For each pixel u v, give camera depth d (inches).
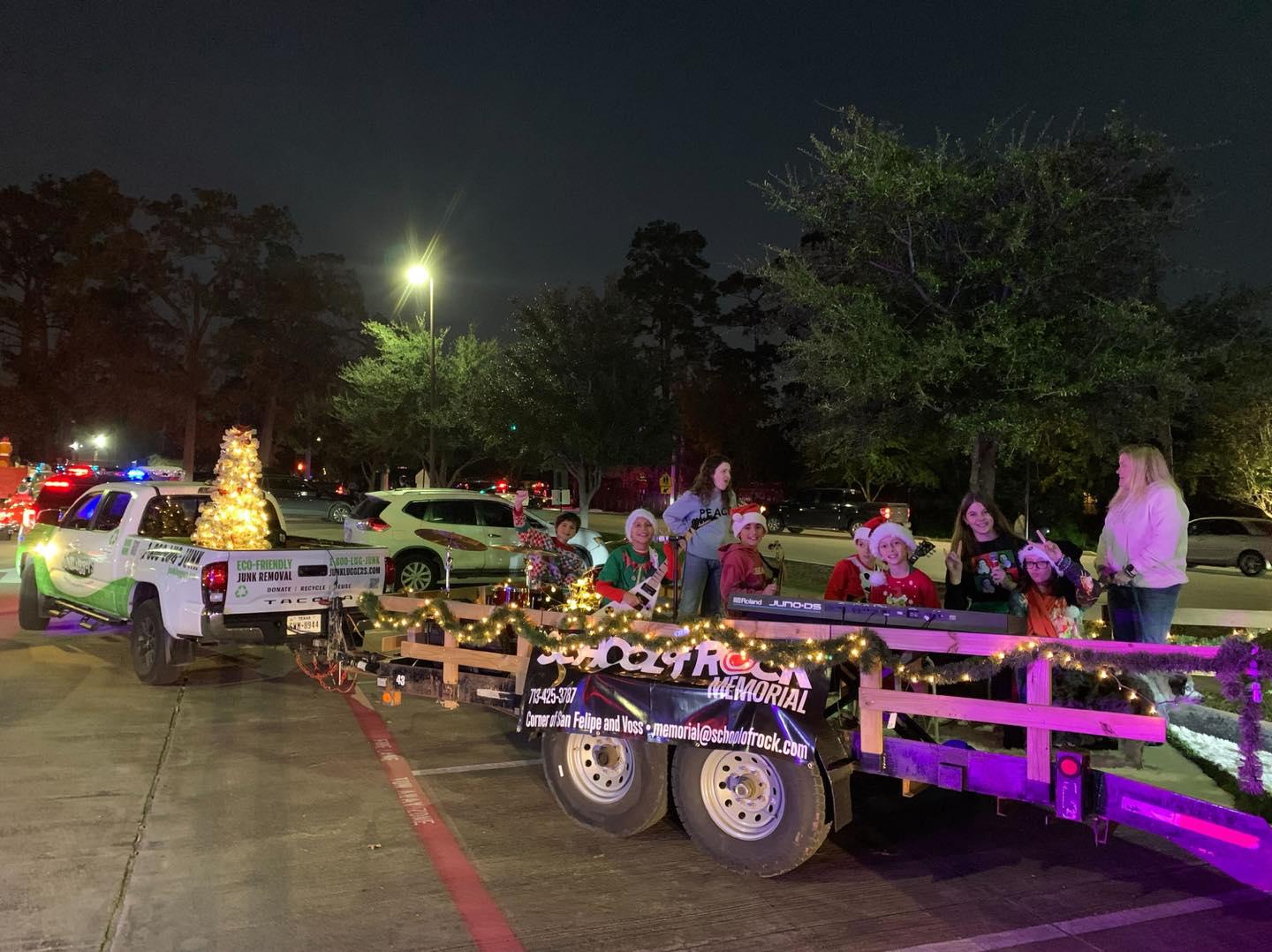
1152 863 193.3
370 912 165.9
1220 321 606.9
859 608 185.8
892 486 1478.8
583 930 160.7
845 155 413.1
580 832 207.2
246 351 2452.0
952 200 404.2
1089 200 396.2
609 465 841.5
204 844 195.0
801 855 175.6
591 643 204.4
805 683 176.2
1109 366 386.6
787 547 1057.5
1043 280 391.5
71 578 393.4
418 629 249.0
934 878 184.9
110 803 218.1
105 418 2476.6
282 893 173.0
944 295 430.9
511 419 817.5
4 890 171.9
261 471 348.8
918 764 172.7
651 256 2438.5
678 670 191.6
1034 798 161.6
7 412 2346.2
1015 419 395.5
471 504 609.6
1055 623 211.3
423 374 1250.6
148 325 2397.9
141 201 2372.0
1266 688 175.2
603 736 199.6
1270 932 161.8
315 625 319.6
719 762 187.8
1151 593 211.8
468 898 172.6
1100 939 158.9
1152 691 196.5
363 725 292.4
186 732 279.0
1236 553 872.9
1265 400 903.7
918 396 417.7
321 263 2532.0
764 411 1831.9
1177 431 1035.3
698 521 263.7
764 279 447.2
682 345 2437.3
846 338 409.7
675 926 162.9
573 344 801.6
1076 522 1098.7
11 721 287.6
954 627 176.2
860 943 156.9
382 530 583.5
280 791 229.1
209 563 304.3
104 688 332.2
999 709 164.6
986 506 232.8
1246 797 157.4
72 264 2298.2
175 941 153.9
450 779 242.1
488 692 230.8
